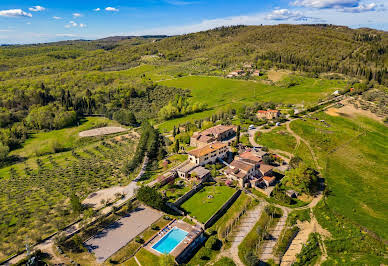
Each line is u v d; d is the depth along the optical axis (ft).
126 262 231.91
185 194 323.16
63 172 403.34
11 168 432.66
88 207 303.68
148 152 443.32
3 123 645.51
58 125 653.30
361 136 507.30
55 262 227.61
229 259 242.99
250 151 430.20
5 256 235.20
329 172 398.83
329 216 309.01
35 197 334.65
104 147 513.86
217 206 306.96
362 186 371.15
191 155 394.11
